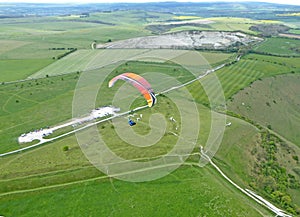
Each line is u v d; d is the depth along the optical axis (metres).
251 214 64.31
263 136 97.69
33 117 102.81
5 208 63.88
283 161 89.69
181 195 67.62
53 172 72.19
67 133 88.12
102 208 64.56
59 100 116.81
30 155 79.06
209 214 63.62
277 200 71.62
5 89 136.75
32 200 65.88
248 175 78.31
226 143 86.19
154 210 64.38
